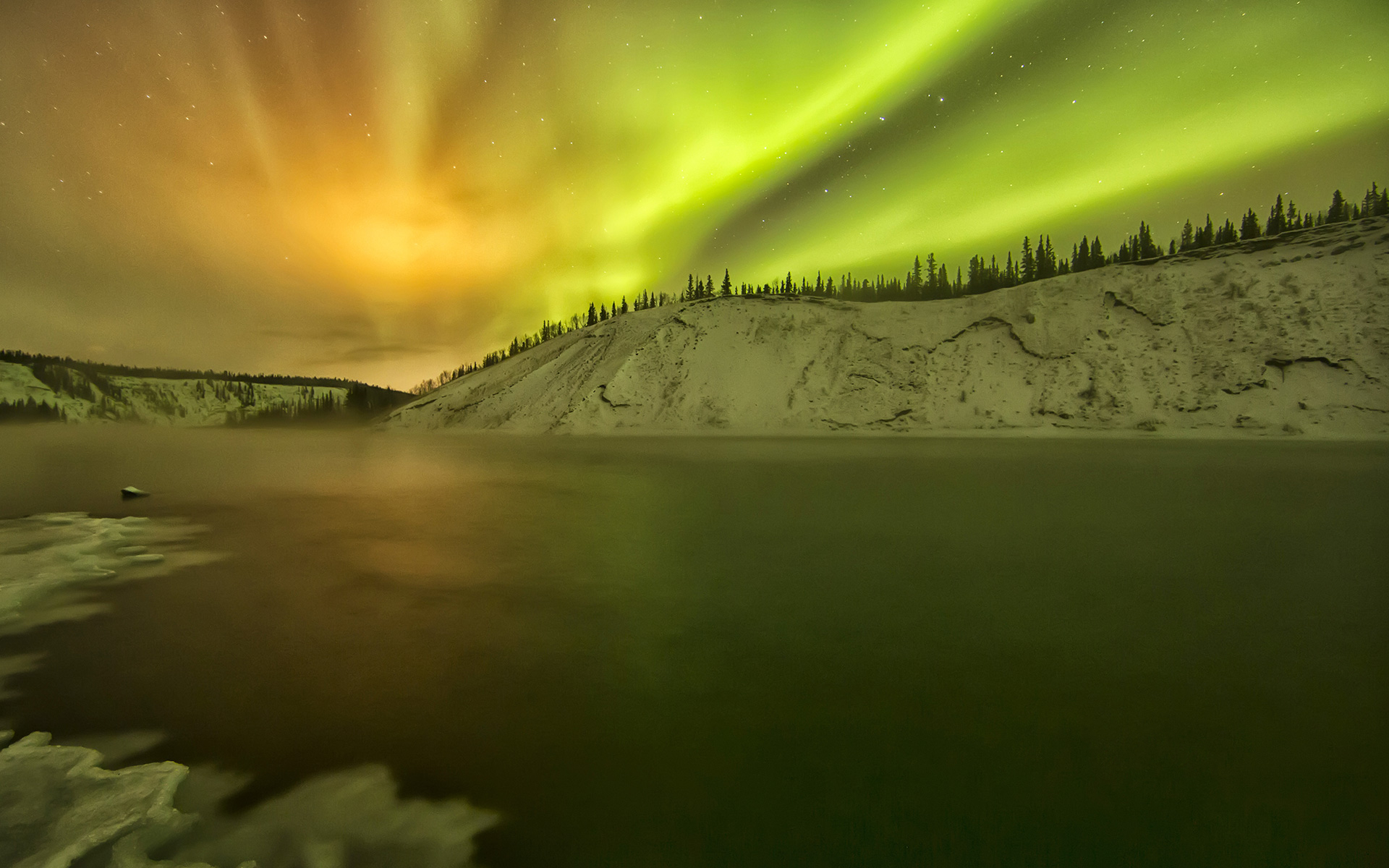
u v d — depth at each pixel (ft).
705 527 48.16
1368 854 11.35
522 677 20.67
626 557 38.58
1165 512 52.65
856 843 11.89
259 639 24.61
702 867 11.41
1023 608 27.81
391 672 21.21
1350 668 20.65
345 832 12.69
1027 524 48.08
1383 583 31.19
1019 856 11.41
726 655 22.40
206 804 13.75
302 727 17.33
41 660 22.61
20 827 12.80
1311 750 15.28
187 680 20.77
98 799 13.75
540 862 11.64
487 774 14.83
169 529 49.32
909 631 24.85
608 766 15.05
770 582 32.55
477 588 31.91
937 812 12.94
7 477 96.43
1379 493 61.98
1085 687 19.29
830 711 17.85
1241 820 12.50
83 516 55.67
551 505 60.85
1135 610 27.17
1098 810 12.88
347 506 61.82
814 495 64.90
